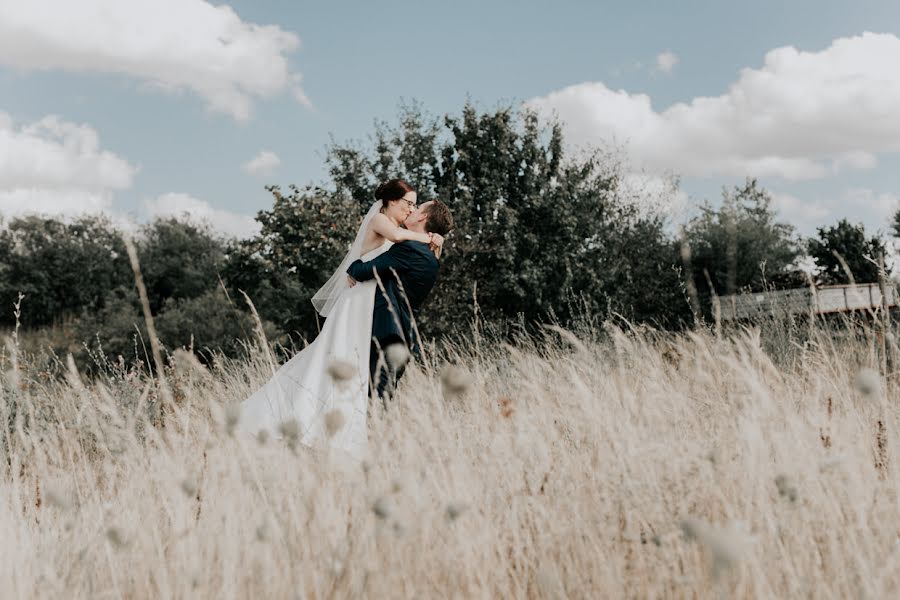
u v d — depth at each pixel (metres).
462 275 15.77
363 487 2.01
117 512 2.32
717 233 17.05
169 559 1.86
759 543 1.61
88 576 1.81
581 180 19.28
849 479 1.87
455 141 20.00
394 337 3.92
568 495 2.01
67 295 38.97
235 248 13.76
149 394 4.31
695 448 2.02
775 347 4.87
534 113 19.97
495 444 2.39
